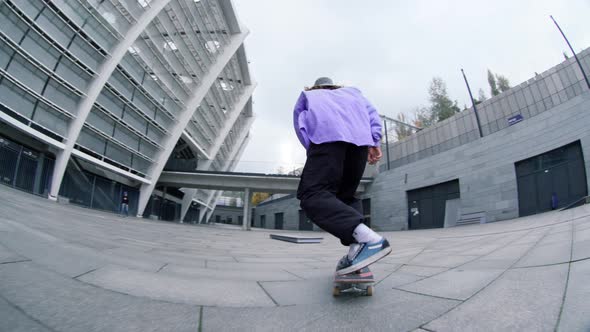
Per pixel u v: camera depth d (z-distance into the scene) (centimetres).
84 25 1783
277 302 174
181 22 2359
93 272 206
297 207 4447
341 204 180
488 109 2281
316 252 580
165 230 1184
